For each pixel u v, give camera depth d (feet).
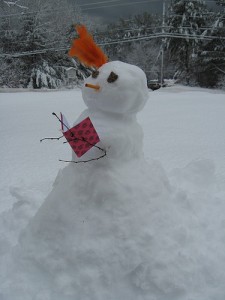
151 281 3.80
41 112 21.98
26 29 57.00
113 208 4.03
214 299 3.82
